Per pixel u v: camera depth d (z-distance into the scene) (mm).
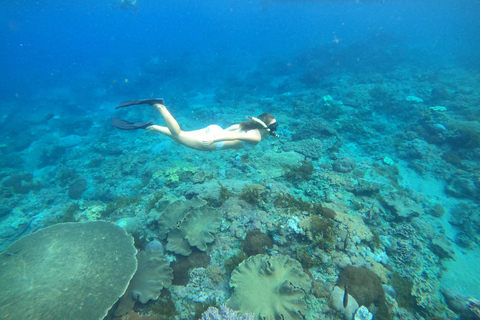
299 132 12023
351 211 6422
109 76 36125
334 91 18797
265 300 3750
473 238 7012
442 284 5613
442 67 22938
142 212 7191
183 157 11195
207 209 5480
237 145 3496
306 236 4703
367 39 37250
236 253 4793
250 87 24094
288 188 7141
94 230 4691
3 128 21672
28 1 54438
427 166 9961
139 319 3719
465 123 11109
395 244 6043
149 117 19234
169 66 34125
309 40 51406
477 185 8602
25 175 12344
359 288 4117
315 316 3773
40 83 41188
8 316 3100
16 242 4270
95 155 14094
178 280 4410
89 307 3363
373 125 13289
